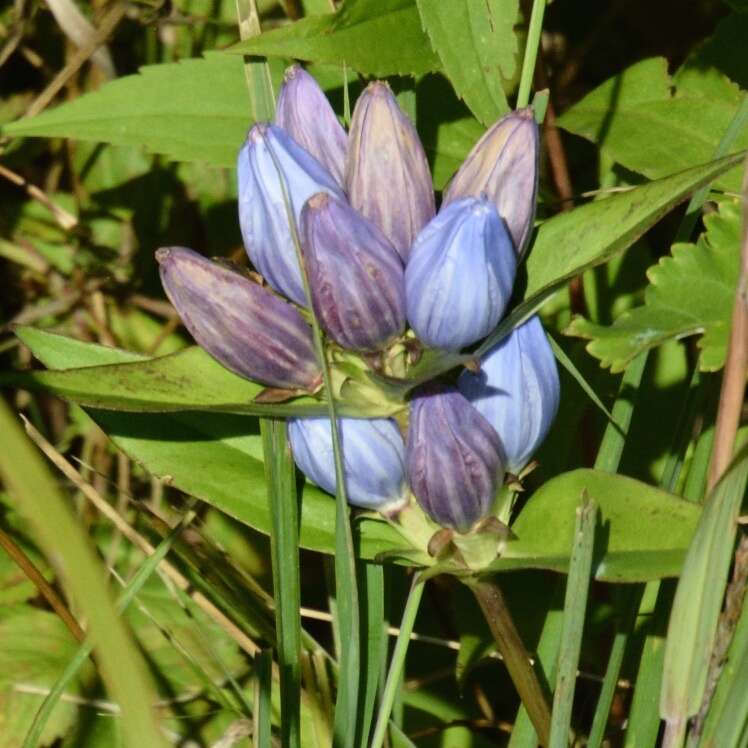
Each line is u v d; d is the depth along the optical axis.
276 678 0.55
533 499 0.47
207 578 0.55
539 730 0.49
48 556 0.58
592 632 0.58
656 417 0.58
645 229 0.44
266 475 0.48
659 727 0.52
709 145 0.56
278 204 0.46
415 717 0.59
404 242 0.47
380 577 0.49
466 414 0.46
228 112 0.57
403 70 0.52
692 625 0.43
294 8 0.58
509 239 0.44
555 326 0.59
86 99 0.56
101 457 0.65
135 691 0.34
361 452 0.47
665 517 0.45
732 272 0.47
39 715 0.48
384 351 0.46
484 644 0.57
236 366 0.47
